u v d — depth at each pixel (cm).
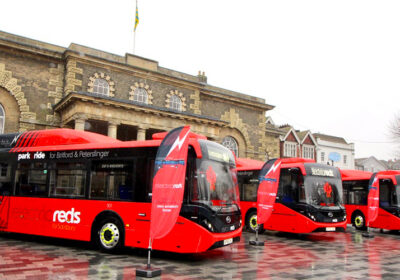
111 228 970
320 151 5156
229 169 1003
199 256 972
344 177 2036
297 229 1392
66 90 2233
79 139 1131
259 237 1459
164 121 2341
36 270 748
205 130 2562
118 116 2136
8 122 2131
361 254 1076
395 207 1692
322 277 754
